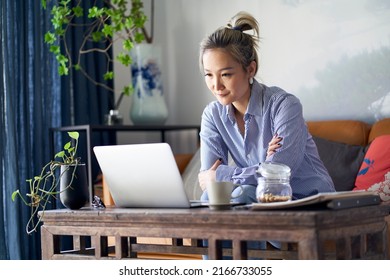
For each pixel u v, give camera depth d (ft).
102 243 7.42
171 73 15.97
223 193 6.93
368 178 11.02
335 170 11.64
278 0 14.06
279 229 6.07
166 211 6.90
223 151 9.03
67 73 13.65
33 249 13.17
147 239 11.18
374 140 11.44
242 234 6.28
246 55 8.14
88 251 8.01
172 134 16.22
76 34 14.57
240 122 8.73
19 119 13.26
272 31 14.15
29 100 13.48
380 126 11.99
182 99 15.83
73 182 8.07
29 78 13.51
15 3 13.20
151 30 15.48
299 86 13.80
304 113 13.71
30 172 13.29
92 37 14.98
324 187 8.42
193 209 7.13
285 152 7.94
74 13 14.14
